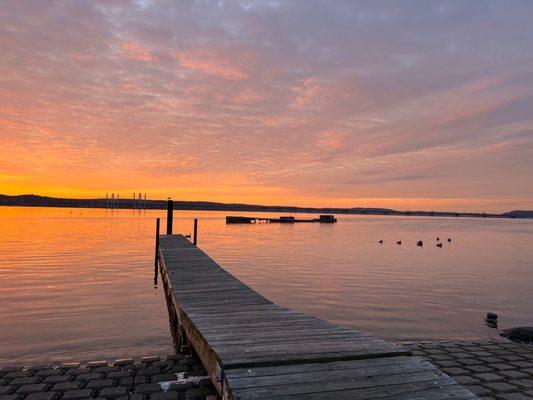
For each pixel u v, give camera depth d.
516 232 100.06
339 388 4.53
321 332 6.65
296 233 68.38
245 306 8.91
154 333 12.10
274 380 4.71
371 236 66.00
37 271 23.33
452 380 4.79
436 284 22.14
